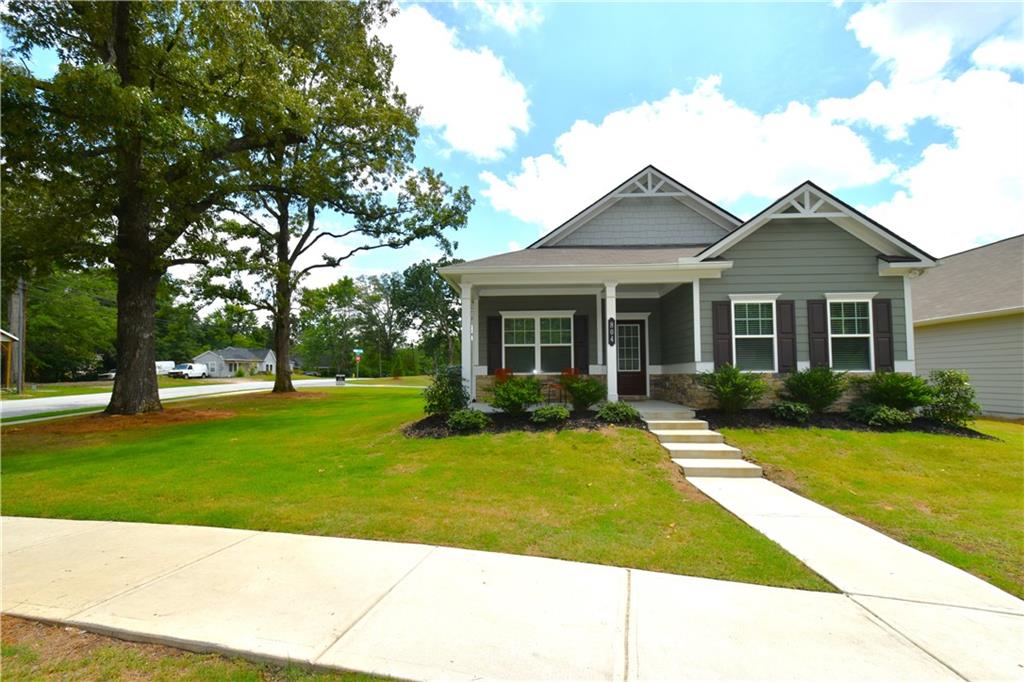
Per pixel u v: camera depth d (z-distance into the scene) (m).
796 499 6.18
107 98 9.51
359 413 14.09
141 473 7.44
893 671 2.68
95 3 11.83
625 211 14.96
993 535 4.98
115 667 2.74
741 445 8.52
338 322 66.00
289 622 3.16
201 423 12.57
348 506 5.80
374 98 18.23
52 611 3.31
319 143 17.05
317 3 16.08
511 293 13.21
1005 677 2.63
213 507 5.80
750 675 2.62
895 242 10.74
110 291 42.19
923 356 16.70
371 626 3.11
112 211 12.95
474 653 2.81
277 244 22.84
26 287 28.17
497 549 4.54
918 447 8.35
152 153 12.27
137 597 3.52
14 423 13.12
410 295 64.06
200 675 2.67
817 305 11.08
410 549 4.52
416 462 7.82
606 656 2.79
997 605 3.50
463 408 10.38
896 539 4.88
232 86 12.12
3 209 12.17
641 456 7.89
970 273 17.19
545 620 3.20
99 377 45.47
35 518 5.51
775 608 3.41
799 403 10.02
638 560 4.27
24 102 9.38
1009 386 13.70
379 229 22.33
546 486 6.62
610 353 11.03
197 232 16.02
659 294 13.74
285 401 19.06
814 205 10.88
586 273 10.98
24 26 10.98
